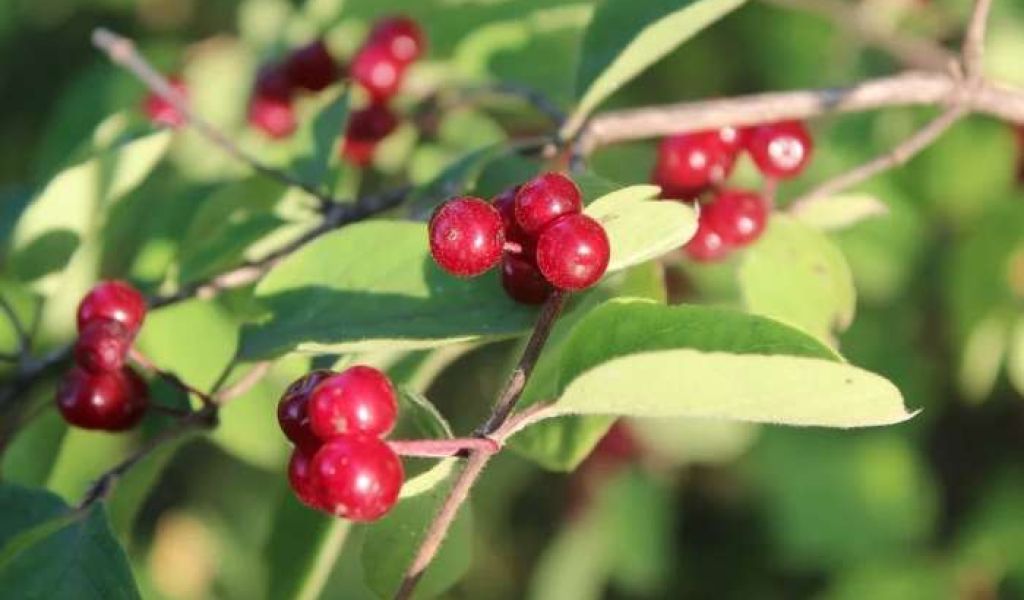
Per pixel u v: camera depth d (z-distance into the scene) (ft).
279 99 1.30
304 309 0.99
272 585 1.05
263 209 1.17
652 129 1.10
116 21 1.92
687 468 1.82
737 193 1.09
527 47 1.32
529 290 0.95
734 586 1.85
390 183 1.43
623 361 0.84
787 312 1.08
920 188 1.56
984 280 1.54
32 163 1.89
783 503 1.68
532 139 1.11
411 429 1.09
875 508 1.66
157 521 1.87
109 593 0.95
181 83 1.41
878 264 1.57
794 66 1.66
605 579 1.82
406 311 0.97
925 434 1.71
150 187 1.26
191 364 1.15
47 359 1.11
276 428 1.25
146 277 1.20
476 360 1.79
